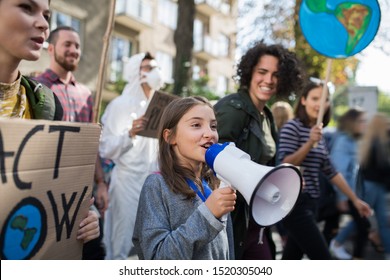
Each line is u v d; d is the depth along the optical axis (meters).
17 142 1.15
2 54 1.37
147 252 1.62
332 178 3.78
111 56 19.78
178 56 8.92
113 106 3.56
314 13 2.88
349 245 5.05
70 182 1.33
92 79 15.89
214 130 1.81
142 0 20.88
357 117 4.85
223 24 29.75
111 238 3.59
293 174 1.43
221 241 1.75
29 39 1.35
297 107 3.35
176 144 1.80
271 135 2.80
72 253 1.40
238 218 2.36
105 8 16.06
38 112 1.57
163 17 22.88
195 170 1.85
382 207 4.53
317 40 2.89
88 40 15.59
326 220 4.77
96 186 3.47
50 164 1.25
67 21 14.83
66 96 3.07
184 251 1.52
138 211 1.75
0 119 1.11
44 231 1.26
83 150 1.37
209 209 1.52
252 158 2.46
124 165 3.56
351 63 11.73
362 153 4.52
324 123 3.42
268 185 1.40
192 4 8.95
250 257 2.55
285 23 12.37
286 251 3.45
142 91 3.67
